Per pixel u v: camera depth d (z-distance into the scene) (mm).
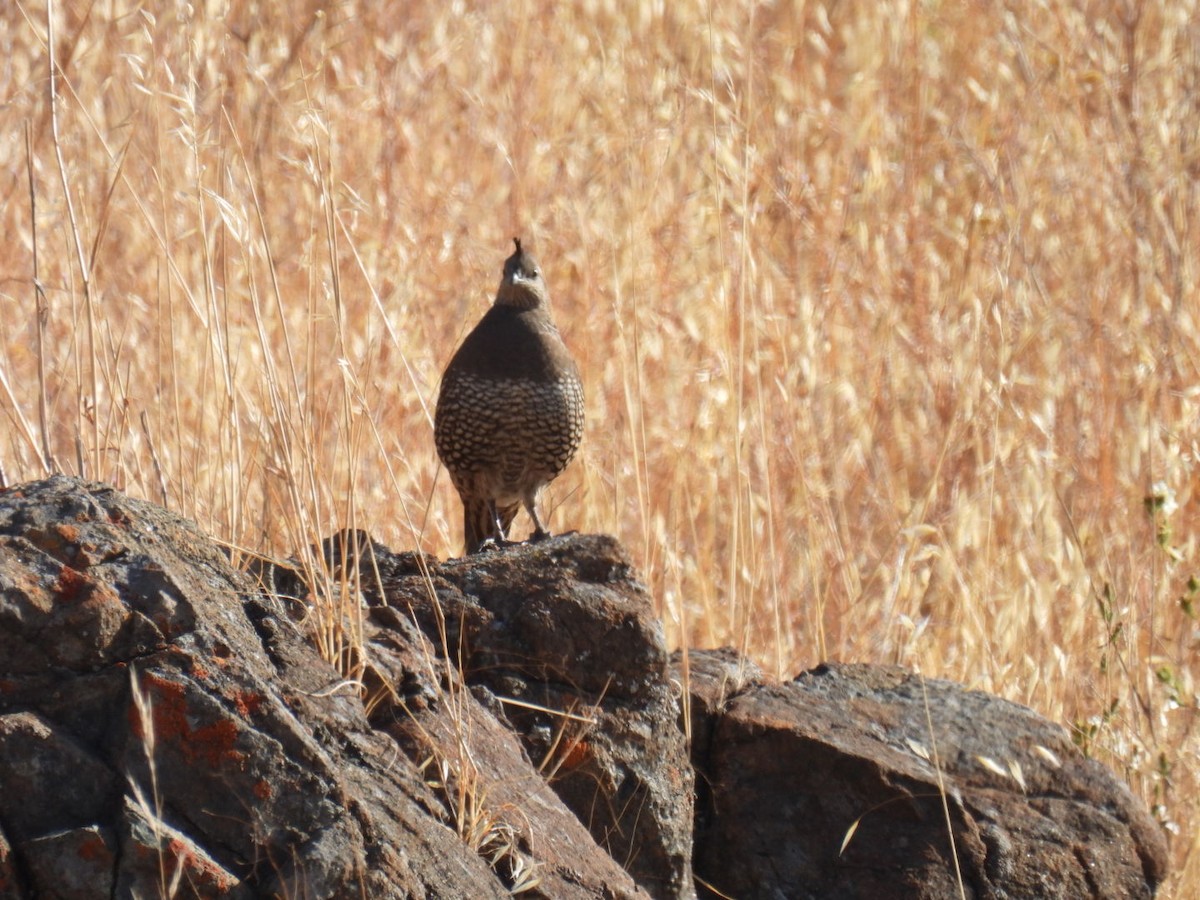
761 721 10859
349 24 22688
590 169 20438
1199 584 14102
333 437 14070
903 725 11273
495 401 14070
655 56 21156
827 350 18531
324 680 8477
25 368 16016
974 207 19359
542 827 8859
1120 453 17141
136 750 7352
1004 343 16531
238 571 8922
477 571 10289
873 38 24469
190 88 12586
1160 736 13625
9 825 7113
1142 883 10758
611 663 10039
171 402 13438
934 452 17484
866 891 10383
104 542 7883
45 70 17344
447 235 19516
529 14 24594
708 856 10672
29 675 7473
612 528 15477
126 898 7012
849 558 15883
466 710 9305
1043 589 15172
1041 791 11008
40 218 15203
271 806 7441
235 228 11109
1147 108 22203
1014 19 24062
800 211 20500
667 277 18516
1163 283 19141
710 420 16312
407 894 7500
